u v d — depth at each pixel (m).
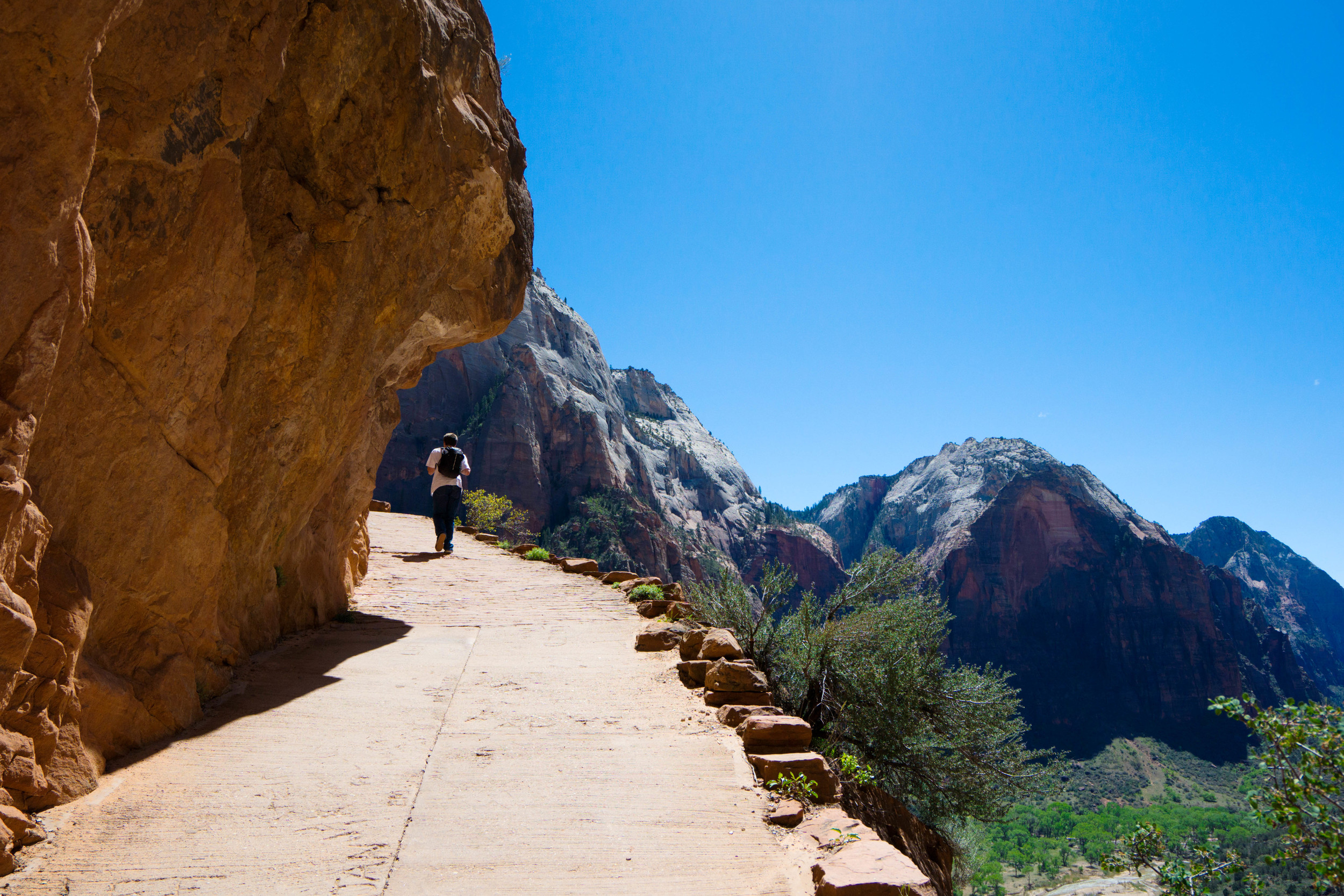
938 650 7.54
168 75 3.65
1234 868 4.58
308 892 2.86
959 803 7.11
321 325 5.77
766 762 4.19
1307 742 3.94
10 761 3.04
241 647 5.79
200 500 4.52
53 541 3.50
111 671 4.01
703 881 3.08
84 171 2.93
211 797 3.63
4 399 2.73
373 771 4.05
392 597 9.51
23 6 2.57
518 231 9.11
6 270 2.67
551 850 3.29
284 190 5.24
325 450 6.72
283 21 4.44
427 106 6.34
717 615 7.46
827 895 2.85
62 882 2.84
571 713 5.15
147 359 3.82
